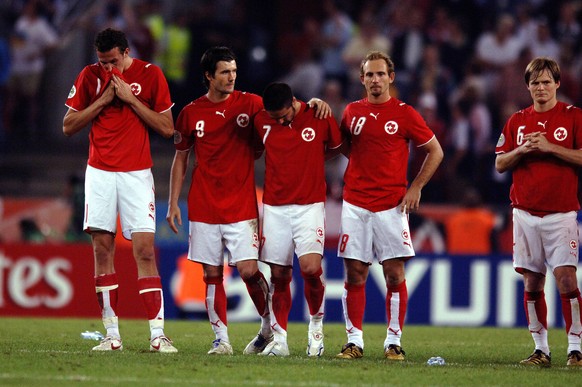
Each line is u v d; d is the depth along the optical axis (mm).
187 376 23422
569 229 27922
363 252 28016
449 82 69250
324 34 71750
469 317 45250
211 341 33188
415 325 44562
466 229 56344
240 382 22625
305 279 28109
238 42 70062
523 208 28234
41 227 56719
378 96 28094
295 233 27844
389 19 71688
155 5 68500
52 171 65688
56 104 68375
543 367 26969
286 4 73375
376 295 45312
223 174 28109
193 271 45812
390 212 27828
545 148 27469
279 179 27797
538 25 70562
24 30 67750
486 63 69625
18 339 32656
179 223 28828
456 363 27672
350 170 28281
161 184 65125
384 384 22719
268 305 28891
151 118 27984
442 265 45406
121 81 27656
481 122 66562
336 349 31422
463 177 65688
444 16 71750
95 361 25641
